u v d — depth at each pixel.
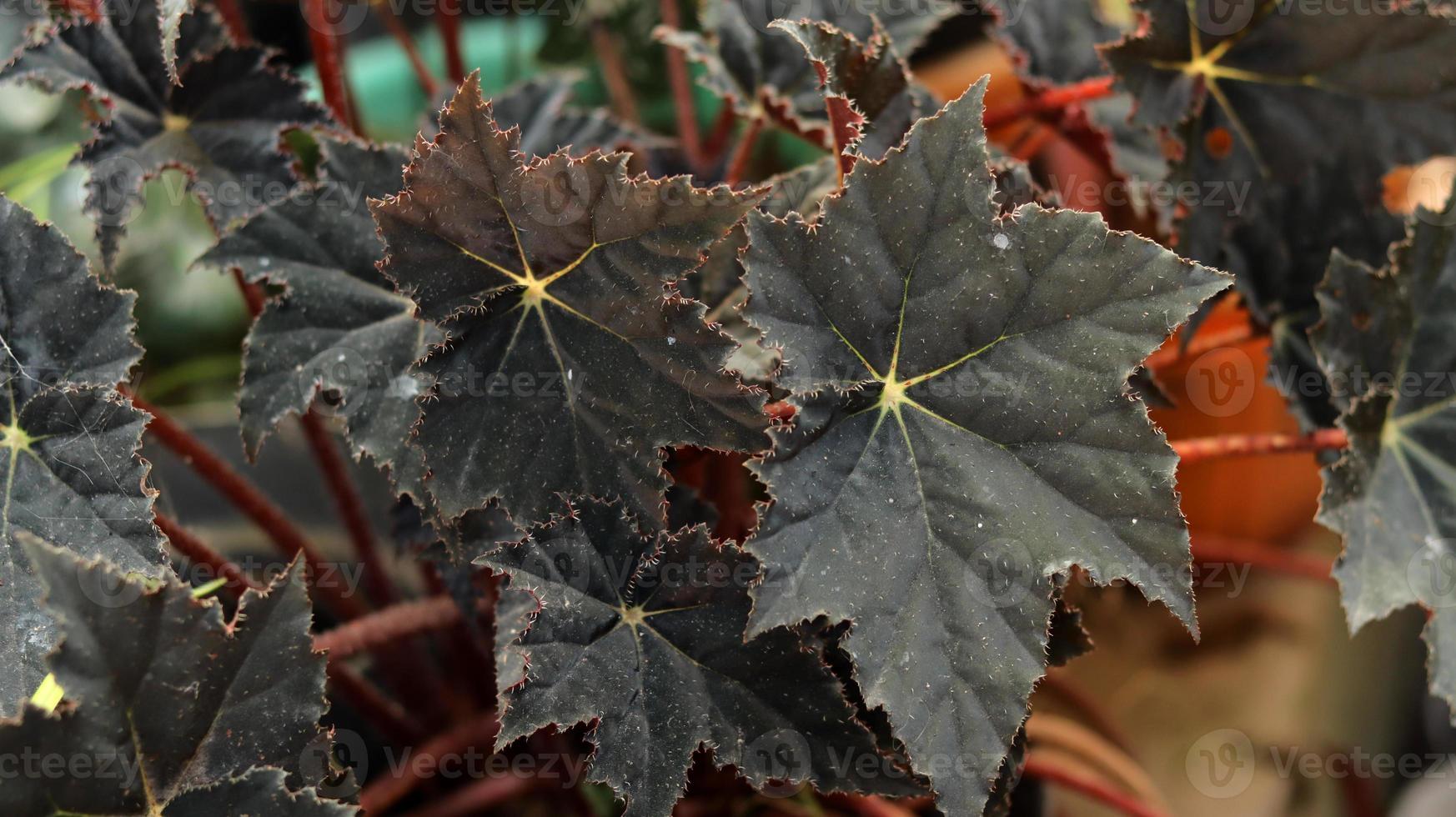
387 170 0.52
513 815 0.64
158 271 0.88
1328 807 0.89
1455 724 0.51
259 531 0.69
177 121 0.54
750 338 0.51
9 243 0.49
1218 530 1.00
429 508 0.50
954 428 0.48
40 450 0.48
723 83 0.57
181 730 0.46
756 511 0.47
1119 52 0.54
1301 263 0.56
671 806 0.47
